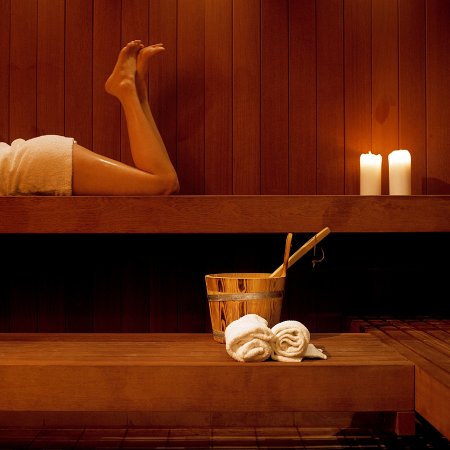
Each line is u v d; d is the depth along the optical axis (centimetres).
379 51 216
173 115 215
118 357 134
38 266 212
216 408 125
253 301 147
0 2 214
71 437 176
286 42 215
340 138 215
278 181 214
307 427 185
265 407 125
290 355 129
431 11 216
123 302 211
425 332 166
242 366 125
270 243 212
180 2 215
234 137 214
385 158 215
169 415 193
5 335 166
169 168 183
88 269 211
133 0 214
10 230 166
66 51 214
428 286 214
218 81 215
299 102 215
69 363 126
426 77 216
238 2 215
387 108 215
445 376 111
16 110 214
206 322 212
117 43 214
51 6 214
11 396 126
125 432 181
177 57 215
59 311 211
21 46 214
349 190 215
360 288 213
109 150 213
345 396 125
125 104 188
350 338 159
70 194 179
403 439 164
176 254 212
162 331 211
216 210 167
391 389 125
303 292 212
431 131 215
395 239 214
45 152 177
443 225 168
